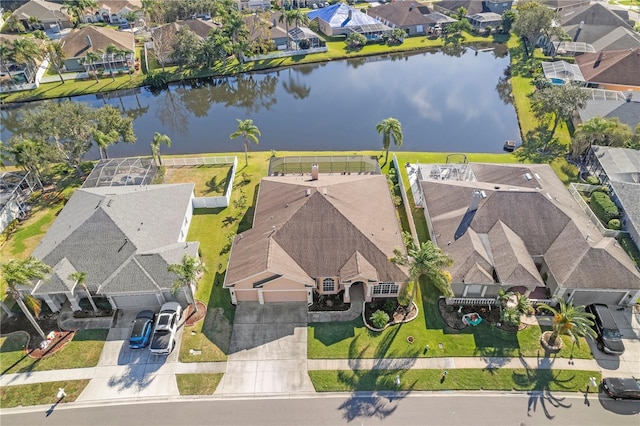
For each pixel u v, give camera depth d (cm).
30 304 3584
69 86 8825
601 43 9575
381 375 3341
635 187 4775
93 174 5431
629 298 3816
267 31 10194
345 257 3903
